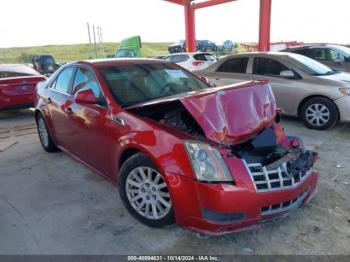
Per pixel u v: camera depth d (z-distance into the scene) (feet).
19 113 30.60
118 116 10.98
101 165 12.44
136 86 12.59
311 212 10.87
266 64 22.70
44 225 10.69
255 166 9.05
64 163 16.05
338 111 19.81
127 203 10.68
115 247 9.46
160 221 9.88
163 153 9.27
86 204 11.90
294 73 21.31
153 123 10.07
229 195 8.47
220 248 9.27
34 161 16.55
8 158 17.20
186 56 50.78
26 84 27.04
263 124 10.21
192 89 13.67
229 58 24.45
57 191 13.05
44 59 77.46
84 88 13.15
